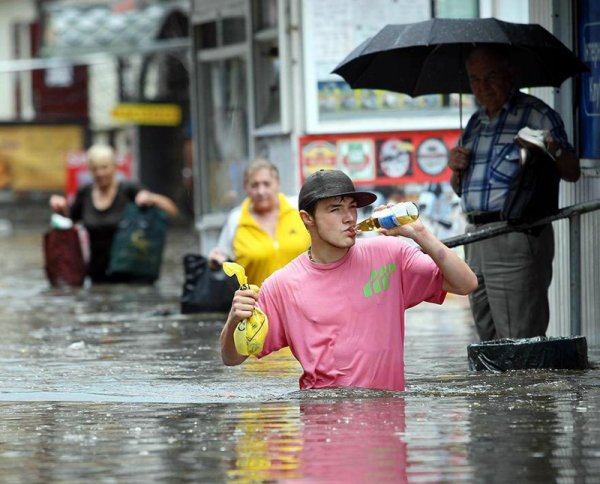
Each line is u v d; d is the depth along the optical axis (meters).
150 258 46.66
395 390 19.36
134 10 88.06
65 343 29.12
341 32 36.84
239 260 31.17
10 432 17.73
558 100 26.42
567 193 26.47
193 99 45.56
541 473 14.53
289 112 37.22
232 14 42.03
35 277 51.59
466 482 14.21
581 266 26.00
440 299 19.06
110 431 17.58
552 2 26.17
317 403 18.70
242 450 15.99
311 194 18.69
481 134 24.42
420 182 37.12
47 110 93.38
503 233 23.59
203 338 29.42
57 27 88.19
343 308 19.12
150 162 88.81
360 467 14.95
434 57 26.30
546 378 21.09
